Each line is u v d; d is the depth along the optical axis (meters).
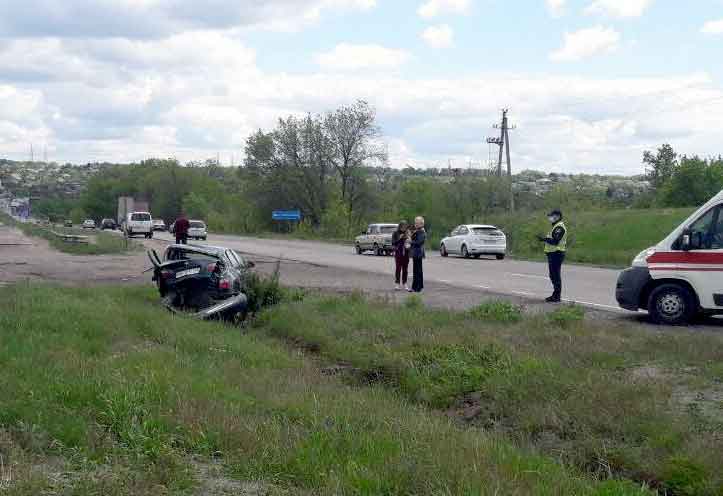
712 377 9.05
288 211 83.69
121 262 30.91
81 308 13.98
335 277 25.05
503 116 59.03
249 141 85.56
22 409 6.86
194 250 16.16
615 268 31.56
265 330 14.84
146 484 5.21
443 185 62.72
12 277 23.89
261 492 5.40
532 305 17.00
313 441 6.44
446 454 6.16
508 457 6.27
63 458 5.89
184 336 12.02
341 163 80.88
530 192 69.06
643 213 52.78
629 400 7.90
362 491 5.36
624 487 5.81
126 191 164.88
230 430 6.63
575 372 9.18
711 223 13.69
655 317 13.95
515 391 8.82
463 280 24.34
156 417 6.85
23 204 136.38
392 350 11.59
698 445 6.55
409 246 20.83
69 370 8.76
